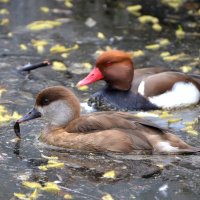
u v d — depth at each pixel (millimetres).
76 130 12117
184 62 16719
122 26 19297
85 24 19344
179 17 20062
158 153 11734
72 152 11883
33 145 12172
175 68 16297
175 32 18844
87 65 16406
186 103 14625
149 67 15430
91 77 14594
